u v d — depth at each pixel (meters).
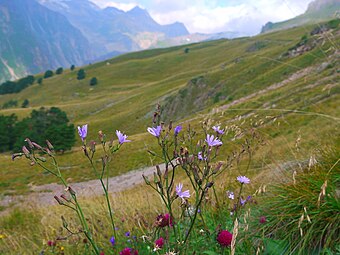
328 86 3.93
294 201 3.70
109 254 3.83
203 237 3.03
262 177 4.63
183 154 2.19
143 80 174.25
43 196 32.78
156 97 109.06
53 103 163.75
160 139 2.25
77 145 85.56
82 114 126.38
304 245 3.23
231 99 75.62
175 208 4.45
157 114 2.28
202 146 2.26
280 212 3.77
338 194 3.61
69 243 4.67
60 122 97.00
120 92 157.62
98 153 49.03
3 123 89.88
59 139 65.88
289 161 4.67
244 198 4.05
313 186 3.76
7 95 186.25
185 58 189.38
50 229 7.16
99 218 6.45
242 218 3.66
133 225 4.32
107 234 4.60
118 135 2.37
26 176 48.25
